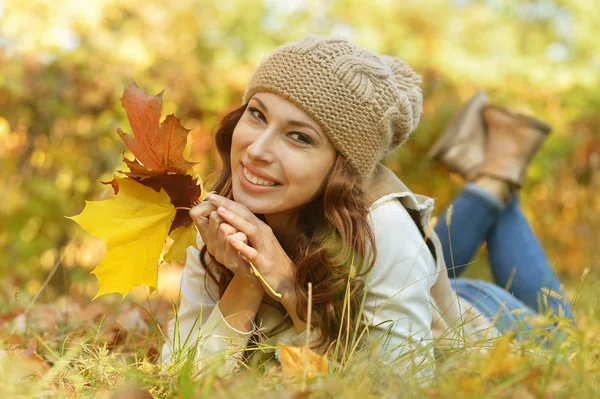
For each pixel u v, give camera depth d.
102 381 1.62
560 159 5.66
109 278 1.69
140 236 1.71
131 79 1.60
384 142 1.90
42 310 2.78
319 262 1.82
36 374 1.65
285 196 1.80
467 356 1.56
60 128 4.79
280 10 7.08
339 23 6.98
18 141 4.75
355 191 1.87
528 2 10.08
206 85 5.00
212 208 1.74
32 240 4.85
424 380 1.51
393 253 1.85
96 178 4.89
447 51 6.42
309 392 1.32
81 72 4.72
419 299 1.86
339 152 1.85
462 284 2.62
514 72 5.91
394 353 1.77
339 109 1.78
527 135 3.04
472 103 3.21
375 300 1.84
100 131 4.84
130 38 5.08
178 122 1.59
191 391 1.34
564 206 5.82
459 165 3.13
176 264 5.00
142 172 1.67
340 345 1.75
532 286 2.90
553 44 9.78
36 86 4.64
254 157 1.76
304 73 1.78
